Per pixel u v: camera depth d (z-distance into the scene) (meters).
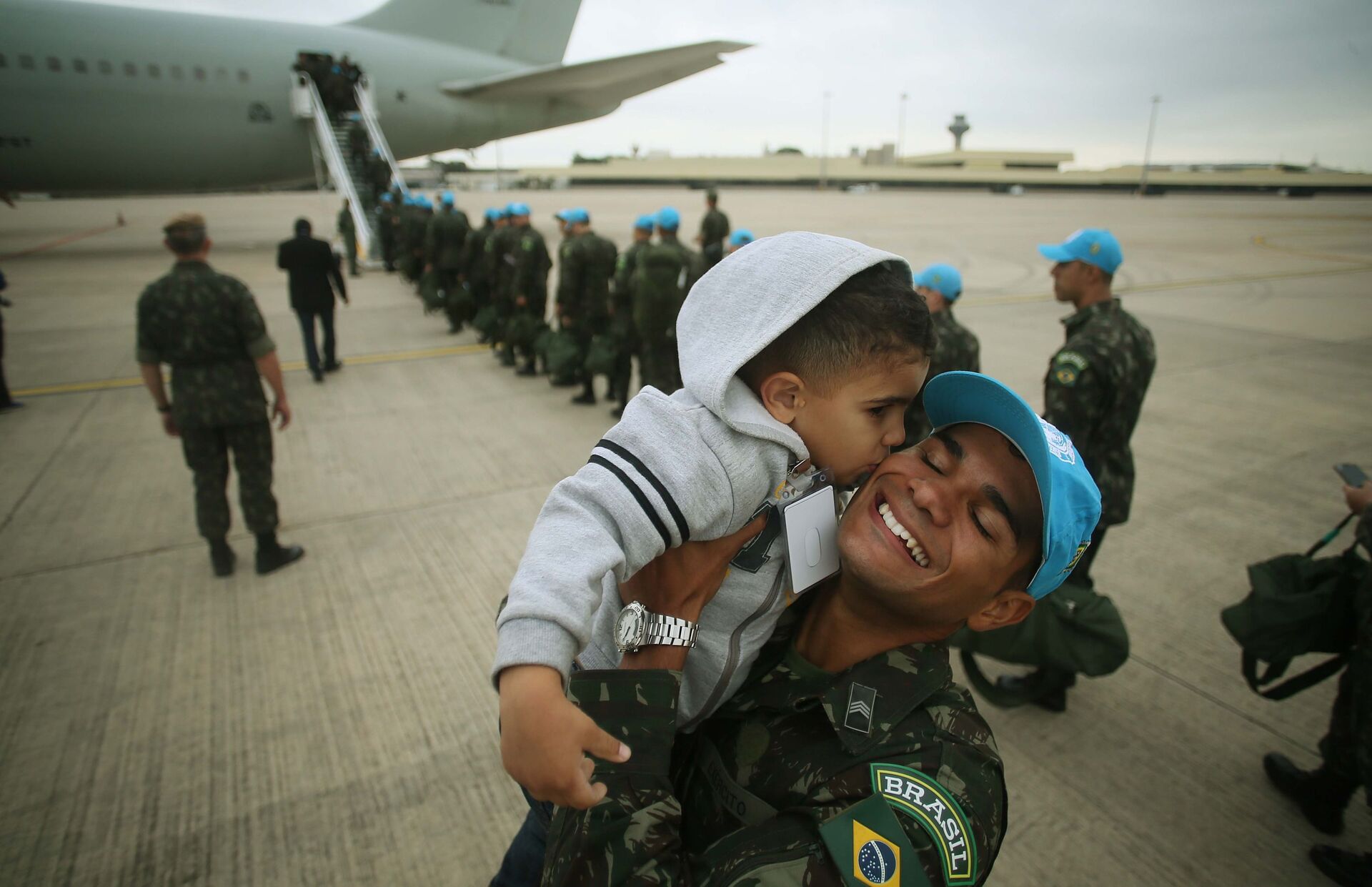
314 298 6.55
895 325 0.67
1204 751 2.45
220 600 3.25
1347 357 7.75
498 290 7.24
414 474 4.66
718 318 0.73
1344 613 1.96
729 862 0.67
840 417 0.72
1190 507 4.23
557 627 0.58
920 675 0.80
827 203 39.12
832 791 0.71
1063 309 10.63
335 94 16.55
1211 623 3.15
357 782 2.28
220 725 2.51
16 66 13.37
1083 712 2.63
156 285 3.06
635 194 52.19
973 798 0.70
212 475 3.32
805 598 0.93
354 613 3.17
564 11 21.61
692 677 0.80
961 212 32.84
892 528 0.75
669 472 0.65
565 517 0.66
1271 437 5.33
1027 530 0.74
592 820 0.69
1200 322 9.63
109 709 2.57
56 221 24.89
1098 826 2.16
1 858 2.01
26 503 4.14
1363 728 1.80
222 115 15.77
